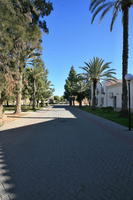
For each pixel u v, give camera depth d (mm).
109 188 3863
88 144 7777
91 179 4301
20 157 6023
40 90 46094
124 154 6336
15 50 15195
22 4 13523
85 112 30922
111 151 6707
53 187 3908
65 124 14766
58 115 24422
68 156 6102
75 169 4938
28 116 22703
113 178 4359
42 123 15547
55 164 5332
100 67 33969
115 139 8805
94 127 12953
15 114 25375
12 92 17375
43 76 46531
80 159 5781
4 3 11164
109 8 18891
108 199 3439
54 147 7289
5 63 13930
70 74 78938
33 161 5609
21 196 3557
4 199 3457
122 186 3955
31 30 15219
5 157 6031
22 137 9406
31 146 7477
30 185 4012
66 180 4250
